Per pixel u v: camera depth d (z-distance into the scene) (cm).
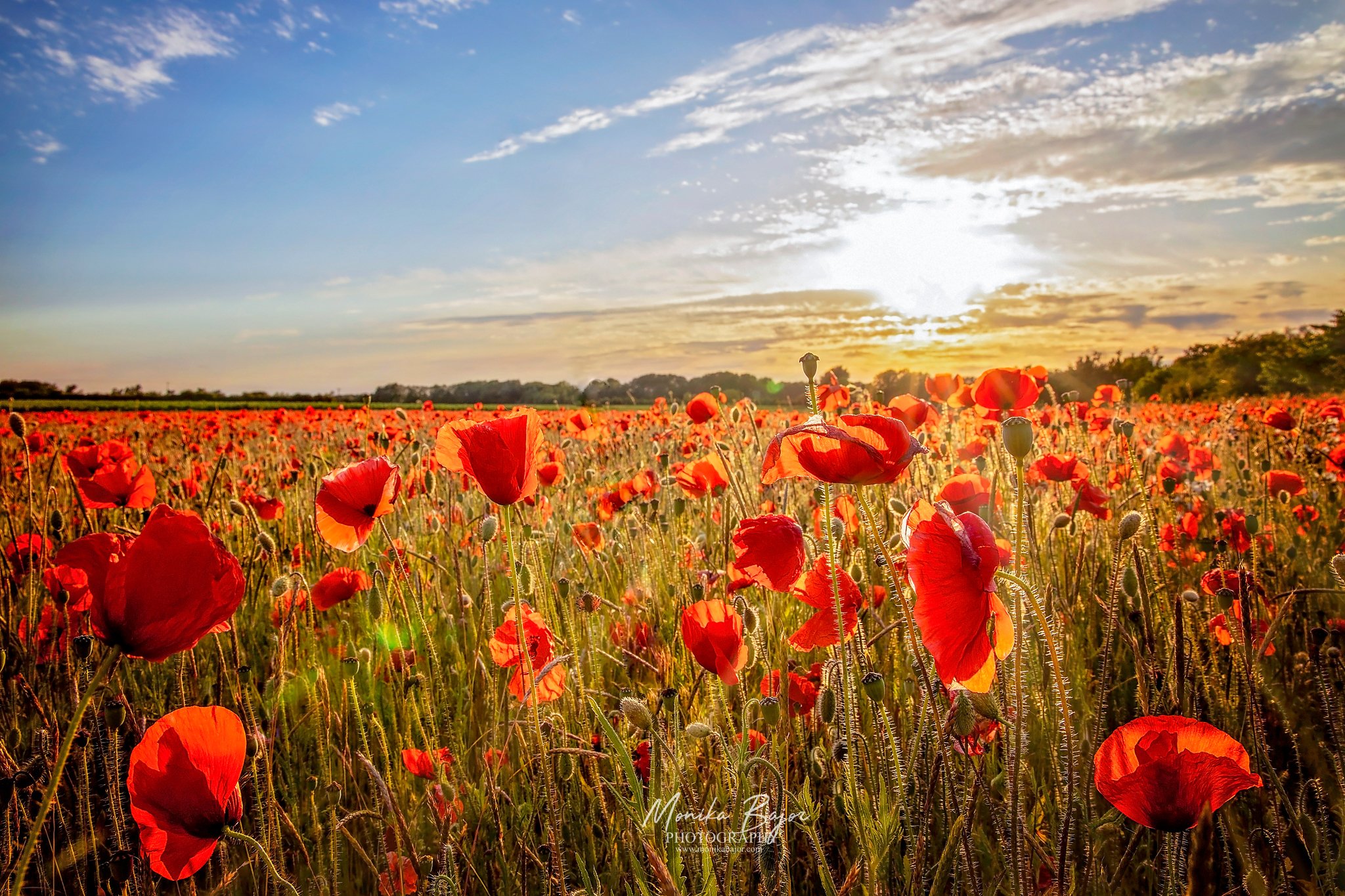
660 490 496
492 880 212
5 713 294
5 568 347
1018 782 148
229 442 784
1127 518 196
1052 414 585
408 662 296
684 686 261
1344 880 164
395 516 492
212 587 122
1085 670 261
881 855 148
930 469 367
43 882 200
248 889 224
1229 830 175
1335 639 270
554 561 387
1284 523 474
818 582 191
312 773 283
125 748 263
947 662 130
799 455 151
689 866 171
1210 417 1004
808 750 219
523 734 234
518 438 179
